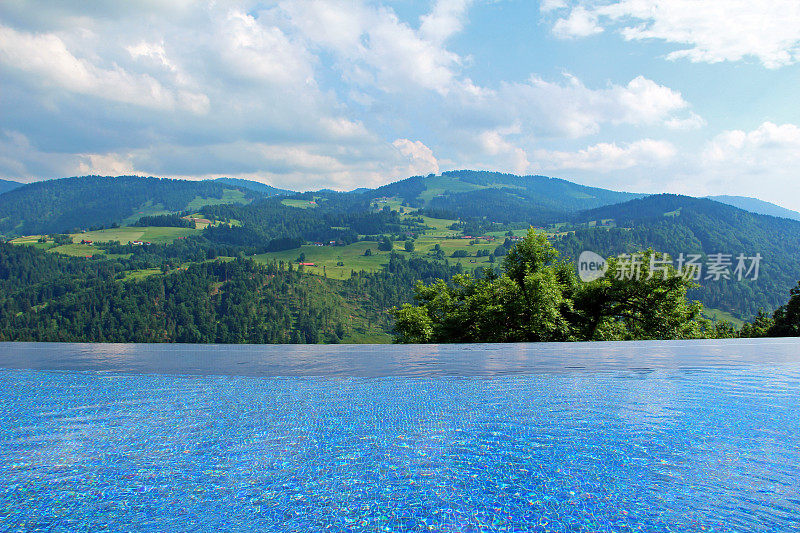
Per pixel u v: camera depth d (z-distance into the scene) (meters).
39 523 2.48
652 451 3.53
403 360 7.67
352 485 2.93
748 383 5.88
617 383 5.89
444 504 2.70
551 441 3.75
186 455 3.46
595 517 2.52
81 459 3.40
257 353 8.44
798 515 2.51
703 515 2.52
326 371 6.67
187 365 7.14
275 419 4.36
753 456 3.41
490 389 5.56
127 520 2.49
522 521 2.47
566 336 16.44
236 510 2.64
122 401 5.00
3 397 5.16
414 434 3.93
